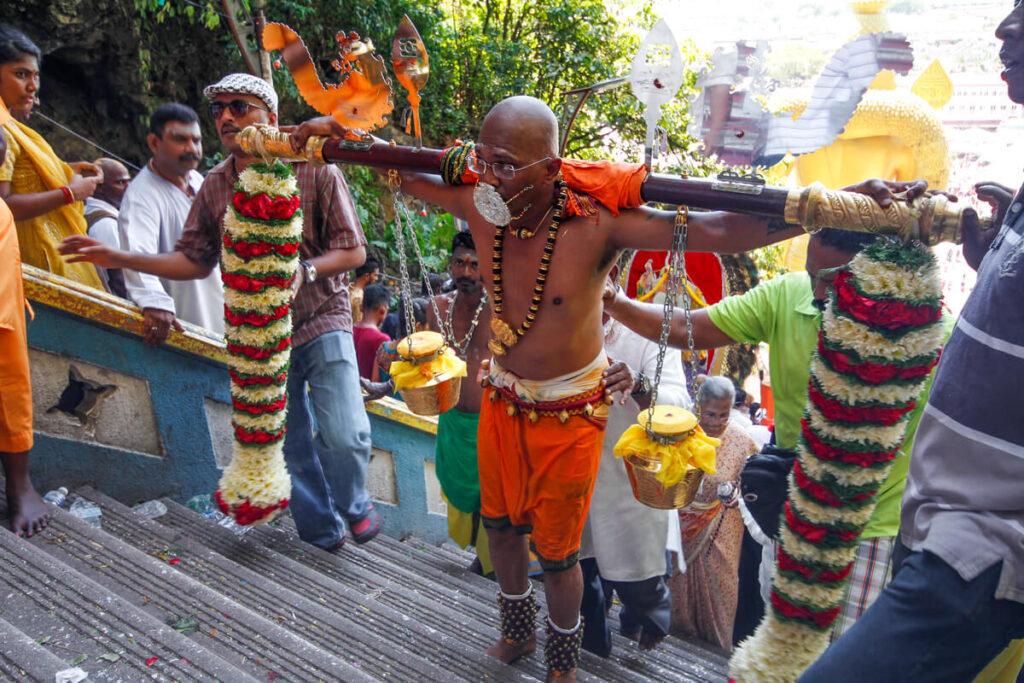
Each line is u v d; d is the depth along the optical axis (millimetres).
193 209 3914
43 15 7527
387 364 4289
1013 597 1841
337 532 4422
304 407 4312
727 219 2416
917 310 2221
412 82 2750
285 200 3242
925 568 1922
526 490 2838
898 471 2740
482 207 2438
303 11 9656
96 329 4051
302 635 3117
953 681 1918
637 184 2434
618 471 3533
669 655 3986
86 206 5027
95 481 4141
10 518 3342
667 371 3684
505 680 3025
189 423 4445
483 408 2947
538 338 2668
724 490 4305
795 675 2506
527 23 13820
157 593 2982
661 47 2439
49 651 2246
